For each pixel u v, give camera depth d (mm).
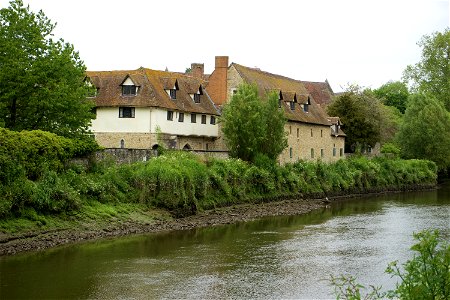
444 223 46312
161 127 63219
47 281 26188
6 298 23438
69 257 31453
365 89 98250
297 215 53219
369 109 94250
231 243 37000
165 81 66750
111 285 25766
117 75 66312
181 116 66875
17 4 45938
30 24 46094
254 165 60875
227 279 27125
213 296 24188
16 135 38594
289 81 90000
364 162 80375
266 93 73812
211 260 31453
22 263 29656
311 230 43094
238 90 63406
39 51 46438
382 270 28891
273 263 30781
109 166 48344
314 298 23828
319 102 119062
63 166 43250
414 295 12203
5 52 44438
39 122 46250
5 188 35312
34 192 36875
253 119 61625
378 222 47531
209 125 71625
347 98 94188
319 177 70188
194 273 28297
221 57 75688
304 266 30016
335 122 90062
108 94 64438
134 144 62969
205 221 46781
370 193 78312
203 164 54250
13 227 34375
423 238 12703
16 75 43938
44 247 33969
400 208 58938
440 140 90500
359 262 30922
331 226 45344
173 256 32438
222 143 72750
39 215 36844
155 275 27781
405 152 93062
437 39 97812
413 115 92625
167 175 46781
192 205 48562
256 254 33250
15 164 37062
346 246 35875
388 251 34062
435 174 89312
